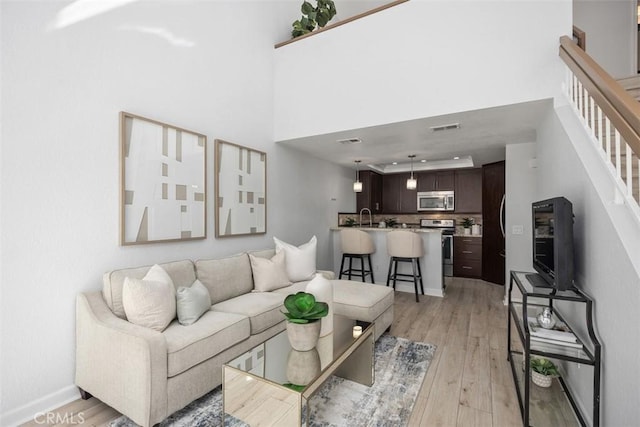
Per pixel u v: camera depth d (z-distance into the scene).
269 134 3.92
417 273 4.70
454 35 2.83
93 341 1.82
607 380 1.49
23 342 1.77
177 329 1.93
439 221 6.64
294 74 3.83
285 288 3.11
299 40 3.78
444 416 1.79
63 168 1.97
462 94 2.79
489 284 5.38
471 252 5.98
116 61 2.28
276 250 3.48
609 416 1.46
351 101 3.40
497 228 5.33
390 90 3.16
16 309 1.75
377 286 3.21
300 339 1.69
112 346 1.70
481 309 3.89
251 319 2.28
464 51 2.78
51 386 1.87
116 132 2.27
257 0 3.71
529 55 2.52
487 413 1.82
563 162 2.28
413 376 2.22
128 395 1.62
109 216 2.22
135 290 1.85
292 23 4.34
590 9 4.51
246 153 3.52
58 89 1.95
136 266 2.40
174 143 2.69
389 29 3.17
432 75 2.93
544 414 1.80
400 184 7.02
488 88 2.68
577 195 1.96
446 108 2.86
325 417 1.77
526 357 1.70
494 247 5.39
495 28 2.65
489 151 4.62
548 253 1.98
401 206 7.01
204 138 2.97
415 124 3.20
